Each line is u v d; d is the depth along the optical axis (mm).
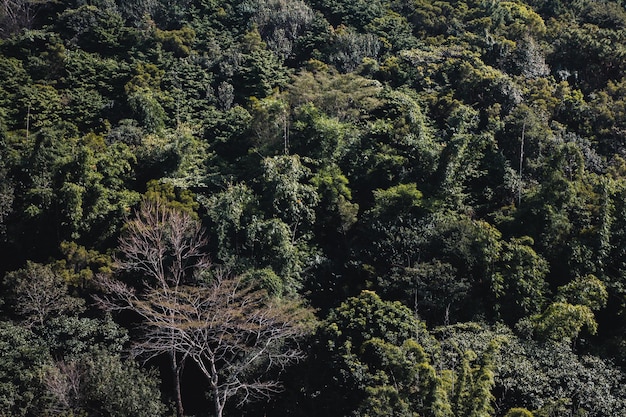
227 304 23344
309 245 30344
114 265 25938
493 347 21281
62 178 29609
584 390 21250
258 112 35844
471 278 27297
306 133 34250
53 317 25406
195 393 26625
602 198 28547
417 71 41875
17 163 30969
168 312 25422
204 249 27656
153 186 30938
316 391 22703
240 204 28844
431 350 22484
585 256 27359
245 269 26531
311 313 25578
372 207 31469
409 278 26422
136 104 37719
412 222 29453
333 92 37469
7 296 26031
